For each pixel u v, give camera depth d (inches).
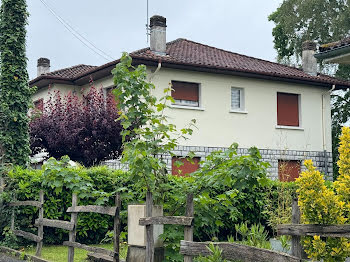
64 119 724.7
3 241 459.8
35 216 465.7
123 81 308.8
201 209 293.9
